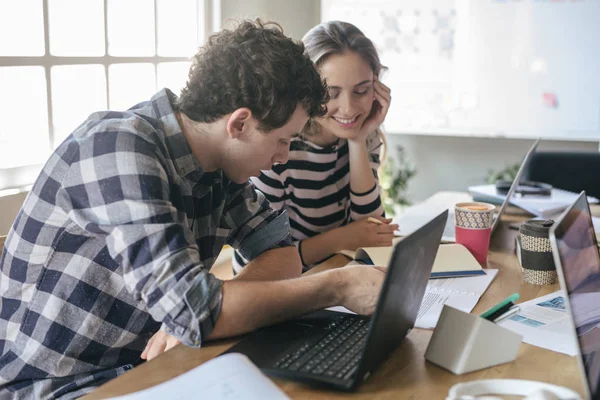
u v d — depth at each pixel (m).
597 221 1.99
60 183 1.15
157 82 2.81
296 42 1.24
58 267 1.20
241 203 1.46
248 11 3.19
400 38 3.69
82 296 1.21
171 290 1.06
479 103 3.61
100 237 1.18
